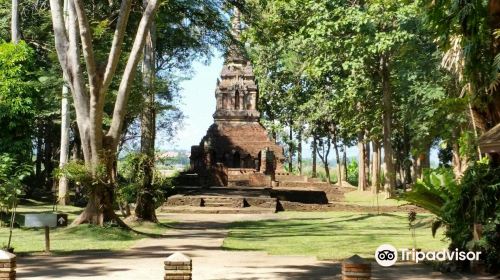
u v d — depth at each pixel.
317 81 59.12
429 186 16.09
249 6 32.31
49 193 49.84
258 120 58.84
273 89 67.19
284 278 12.88
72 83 22.28
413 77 35.97
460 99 20.64
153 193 26.70
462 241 14.48
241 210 38.56
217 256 16.72
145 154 26.70
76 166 22.06
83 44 20.94
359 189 59.84
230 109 58.66
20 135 30.03
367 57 37.19
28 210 33.53
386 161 42.59
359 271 9.73
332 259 15.98
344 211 40.38
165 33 34.09
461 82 20.45
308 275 13.34
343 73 47.34
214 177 53.03
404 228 26.97
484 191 14.29
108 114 35.66
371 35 34.38
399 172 68.94
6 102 28.91
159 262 15.41
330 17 34.81
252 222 31.03
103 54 30.55
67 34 23.98
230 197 40.62
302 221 31.75
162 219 32.47
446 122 34.75
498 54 15.38
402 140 64.75
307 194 46.97
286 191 46.88
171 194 46.97
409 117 40.69
